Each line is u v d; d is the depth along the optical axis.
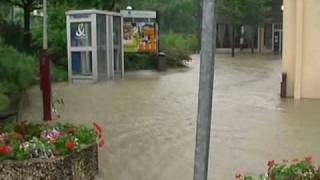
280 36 50.28
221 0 47.81
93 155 7.05
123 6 30.62
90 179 6.97
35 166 6.23
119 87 18.48
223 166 7.87
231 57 40.97
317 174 5.04
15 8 30.92
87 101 14.79
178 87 18.41
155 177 7.34
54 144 6.54
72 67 20.94
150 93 16.61
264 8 49.19
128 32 26.89
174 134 10.15
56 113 12.48
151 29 27.30
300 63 15.62
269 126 11.05
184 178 7.29
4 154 6.27
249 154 8.59
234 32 50.09
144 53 27.38
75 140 6.77
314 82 15.66
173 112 12.79
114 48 22.23
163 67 27.02
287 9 15.79
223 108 13.58
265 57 41.09
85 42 20.72
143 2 47.59
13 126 7.36
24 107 13.50
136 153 8.68
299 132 10.41
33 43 25.19
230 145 9.23
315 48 15.61
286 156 8.46
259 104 14.38
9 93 13.43
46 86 11.44
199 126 2.66
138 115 12.38
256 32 51.00
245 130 10.61
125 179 7.23
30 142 6.48
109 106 13.80
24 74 15.14
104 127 10.88
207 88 2.63
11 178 6.23
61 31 24.45
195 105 13.93
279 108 13.63
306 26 15.59
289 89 15.91
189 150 8.84
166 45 33.00
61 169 6.33
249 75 23.73
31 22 29.23
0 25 24.55
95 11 20.53
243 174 7.39
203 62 2.63
